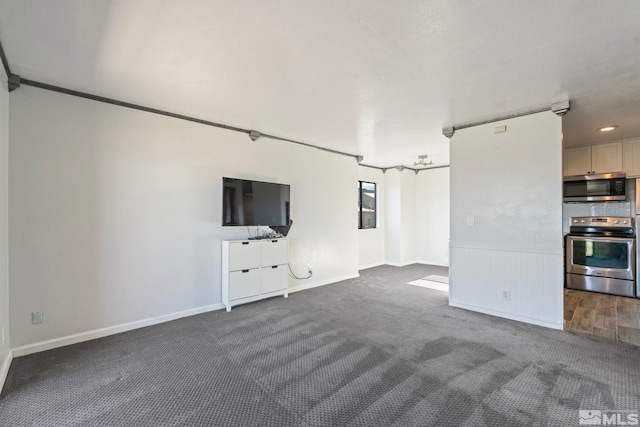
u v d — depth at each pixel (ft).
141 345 9.24
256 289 13.30
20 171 8.57
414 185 25.04
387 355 8.54
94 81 8.80
